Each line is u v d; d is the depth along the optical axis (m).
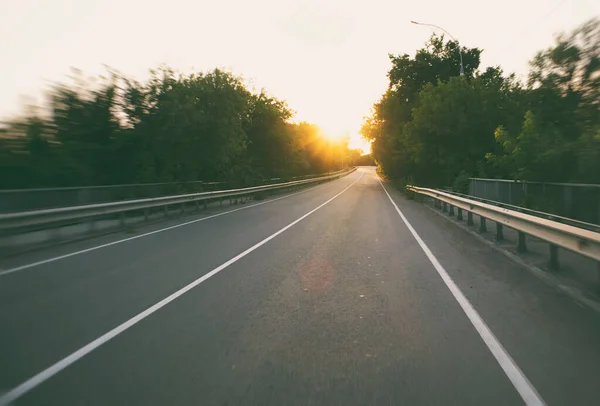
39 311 5.71
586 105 15.71
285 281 7.30
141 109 21.48
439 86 29.31
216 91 26.84
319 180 63.59
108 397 3.48
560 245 6.93
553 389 3.57
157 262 8.89
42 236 11.98
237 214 19.61
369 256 9.51
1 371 3.95
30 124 16.83
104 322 5.29
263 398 3.45
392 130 49.12
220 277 7.58
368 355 4.27
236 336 4.81
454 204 16.39
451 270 8.12
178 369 3.98
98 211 12.95
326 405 3.34
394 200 29.16
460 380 3.73
